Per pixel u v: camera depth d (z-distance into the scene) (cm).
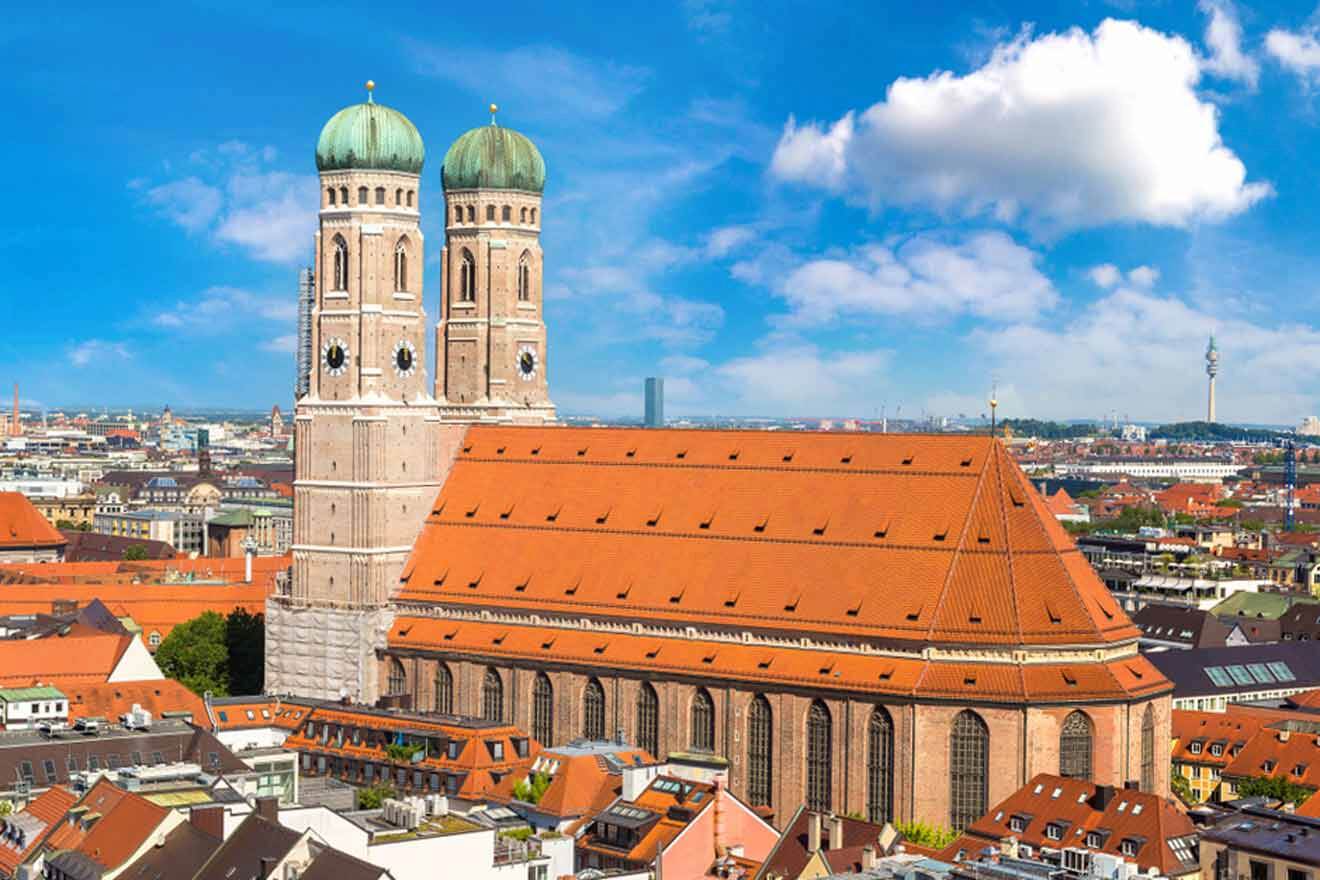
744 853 17700
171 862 14200
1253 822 16512
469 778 19950
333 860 13312
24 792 17225
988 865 14838
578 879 16025
